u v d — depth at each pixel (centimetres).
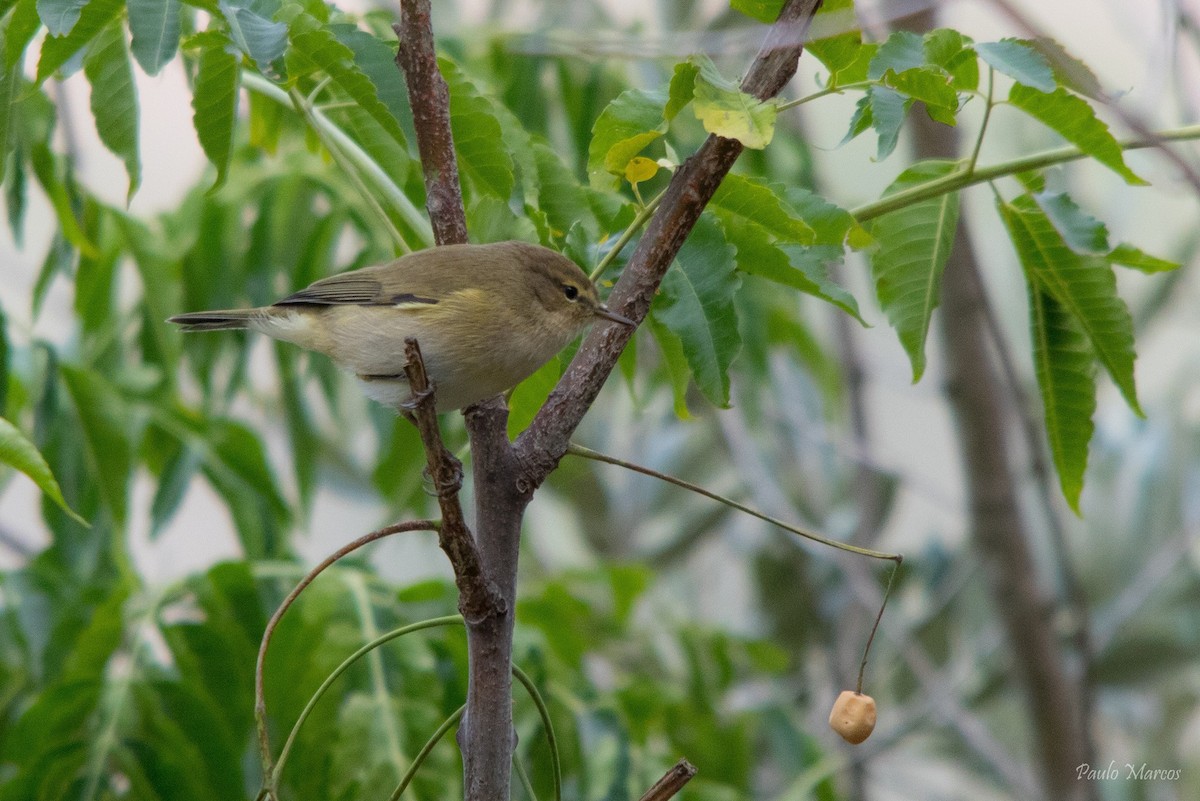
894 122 566
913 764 1612
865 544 1355
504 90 1125
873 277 735
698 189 592
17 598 966
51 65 624
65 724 870
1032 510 1545
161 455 1055
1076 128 617
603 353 591
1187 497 1494
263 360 1548
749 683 1510
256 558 1005
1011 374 1187
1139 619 1455
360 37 686
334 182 1085
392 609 909
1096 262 717
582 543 1752
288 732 867
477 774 574
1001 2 571
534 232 785
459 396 821
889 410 1872
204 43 606
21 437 602
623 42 717
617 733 956
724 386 648
